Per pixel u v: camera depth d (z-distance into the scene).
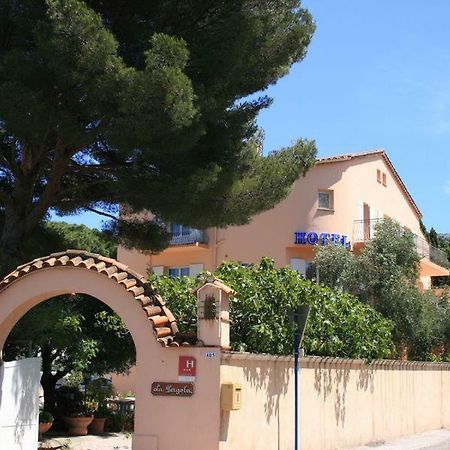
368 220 31.81
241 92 15.39
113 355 16.72
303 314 11.67
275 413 12.11
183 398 10.41
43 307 13.25
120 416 17.31
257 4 14.68
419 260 24.97
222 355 10.44
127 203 15.35
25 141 13.54
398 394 18.95
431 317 24.23
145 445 10.43
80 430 15.69
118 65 11.95
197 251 30.94
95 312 16.38
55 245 16.66
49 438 14.55
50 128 12.85
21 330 12.95
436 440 18.08
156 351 10.62
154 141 12.80
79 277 11.03
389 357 19.94
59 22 11.68
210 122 14.74
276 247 29.66
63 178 15.88
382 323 17.02
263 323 12.53
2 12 13.14
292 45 15.13
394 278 23.25
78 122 13.04
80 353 14.66
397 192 37.75
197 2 13.89
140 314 10.76
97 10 13.58
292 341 12.88
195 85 12.99
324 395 14.23
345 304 15.30
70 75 12.12
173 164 14.17
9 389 10.89
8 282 11.23
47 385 16.58
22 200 14.70
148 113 11.95
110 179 14.66
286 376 12.66
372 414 16.88
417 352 24.36
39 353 15.96
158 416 10.48
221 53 13.48
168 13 13.91
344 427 15.11
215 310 10.48
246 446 11.04
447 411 23.47
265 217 30.00
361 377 16.38
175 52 12.00
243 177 15.58
